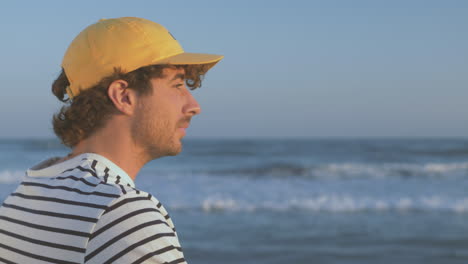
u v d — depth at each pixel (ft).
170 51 3.21
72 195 2.81
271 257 26.27
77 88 3.20
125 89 3.14
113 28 3.15
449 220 36.24
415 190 54.03
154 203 2.89
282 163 97.86
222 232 32.24
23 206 3.06
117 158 3.16
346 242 29.58
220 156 118.62
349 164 92.99
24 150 151.43
